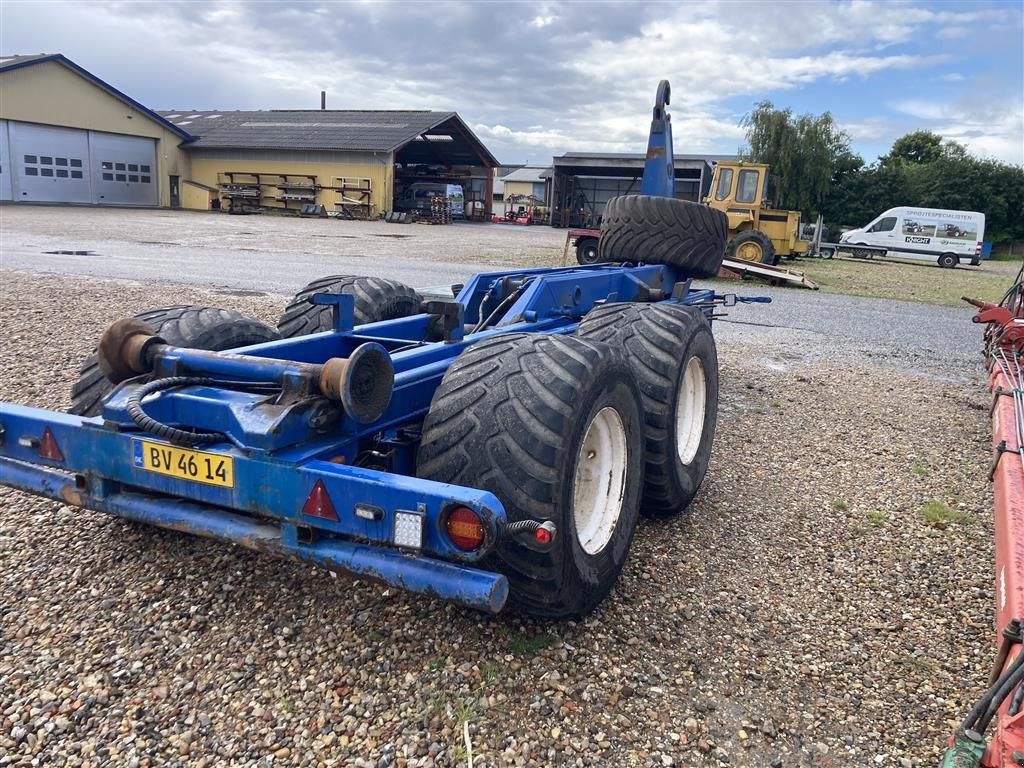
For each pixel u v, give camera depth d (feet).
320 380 7.64
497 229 125.08
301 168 130.21
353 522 7.16
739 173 66.23
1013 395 14.85
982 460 16.85
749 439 17.74
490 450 8.06
